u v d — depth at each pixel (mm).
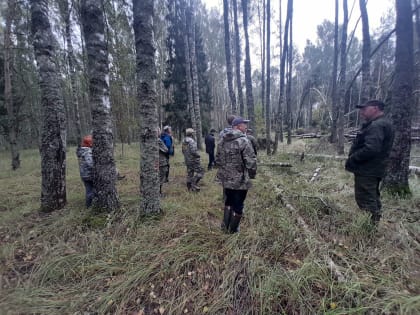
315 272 2033
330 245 2529
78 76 12750
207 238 2770
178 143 18031
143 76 3055
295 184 5086
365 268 2109
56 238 2854
